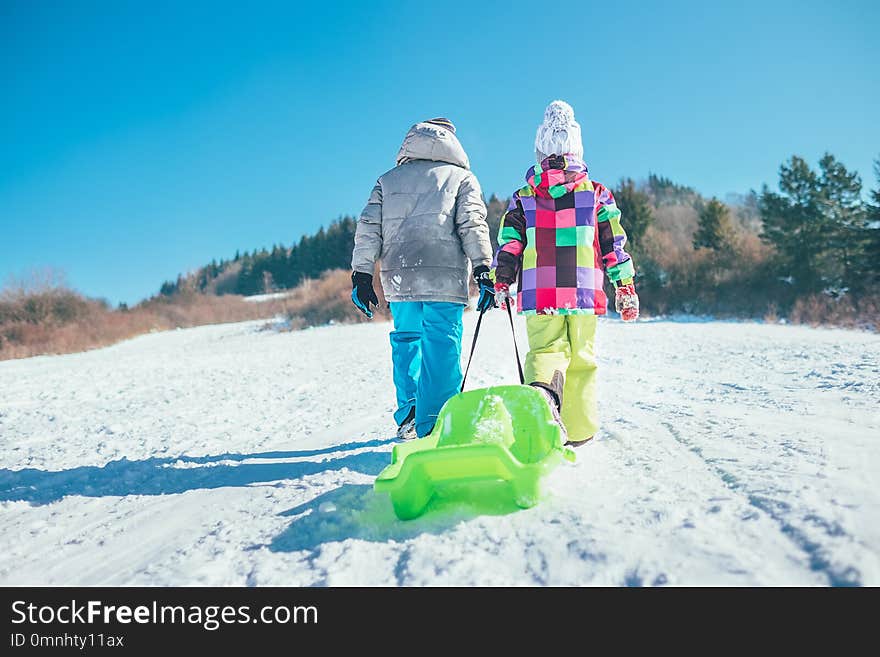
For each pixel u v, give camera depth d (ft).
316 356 39.17
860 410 11.51
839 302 72.64
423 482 7.28
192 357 46.88
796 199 95.04
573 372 9.99
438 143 11.87
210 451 13.55
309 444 13.29
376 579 5.92
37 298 96.63
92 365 46.11
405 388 11.89
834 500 6.24
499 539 6.34
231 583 6.26
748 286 90.48
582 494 7.50
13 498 10.78
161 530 8.32
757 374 19.65
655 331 49.88
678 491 7.27
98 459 13.80
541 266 9.64
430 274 11.30
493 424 8.07
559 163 9.71
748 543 5.61
